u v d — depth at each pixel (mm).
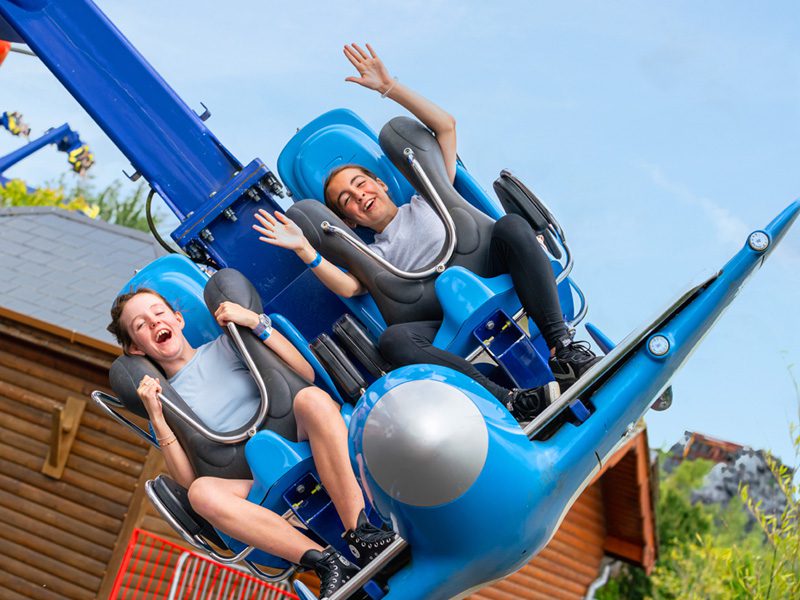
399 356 4309
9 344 9703
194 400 4555
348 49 4816
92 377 9492
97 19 5055
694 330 3873
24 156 14148
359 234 5035
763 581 7129
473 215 4578
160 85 5074
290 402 4289
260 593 9258
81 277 10539
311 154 5207
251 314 4402
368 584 3664
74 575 9336
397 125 4797
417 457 3301
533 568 12305
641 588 15961
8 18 4980
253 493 4211
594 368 3697
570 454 3641
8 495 9562
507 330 4375
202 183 5027
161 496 4359
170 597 8633
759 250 3842
